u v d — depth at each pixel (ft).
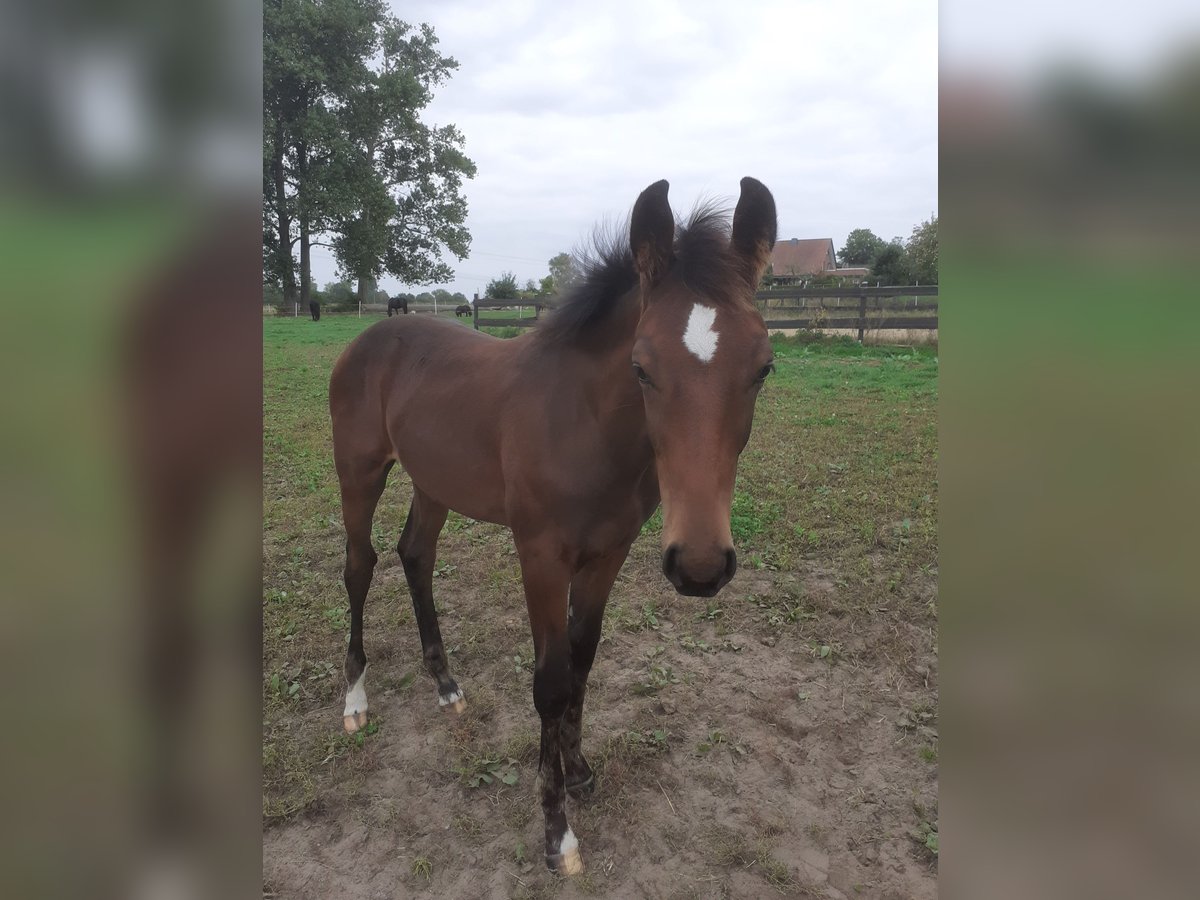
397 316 11.33
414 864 7.66
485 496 8.87
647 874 7.57
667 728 9.68
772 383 34.12
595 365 7.38
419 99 112.47
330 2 100.07
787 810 8.32
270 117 100.94
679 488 5.86
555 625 7.74
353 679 10.12
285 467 21.71
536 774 8.96
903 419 26.09
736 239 6.77
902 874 7.49
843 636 11.71
